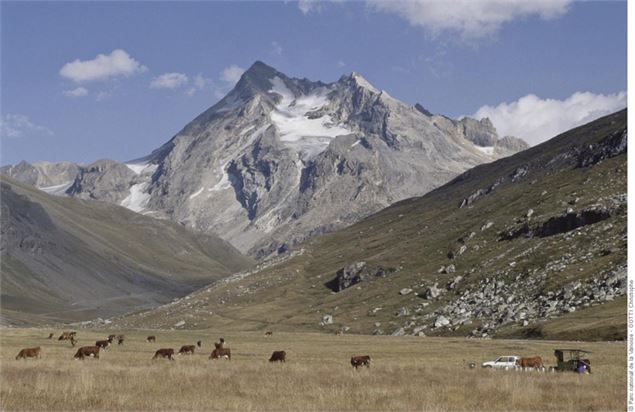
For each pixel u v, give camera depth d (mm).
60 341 115625
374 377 51344
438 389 43812
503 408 38344
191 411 35344
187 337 142125
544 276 185500
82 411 35125
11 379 44781
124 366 57844
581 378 52344
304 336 151500
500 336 152125
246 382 46219
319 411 36375
